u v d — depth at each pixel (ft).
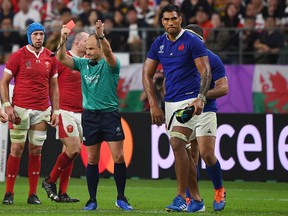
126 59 173.99
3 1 198.80
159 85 153.58
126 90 165.58
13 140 103.40
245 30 180.24
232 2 190.29
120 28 183.73
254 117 147.54
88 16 193.67
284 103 164.35
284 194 127.24
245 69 165.27
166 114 91.30
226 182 147.64
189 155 92.84
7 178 103.71
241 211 96.94
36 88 102.78
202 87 86.33
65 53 93.15
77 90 109.19
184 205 90.84
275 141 147.13
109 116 93.97
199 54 88.58
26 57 102.27
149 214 87.76
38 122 103.86
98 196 118.73
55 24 196.85
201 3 188.85
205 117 93.20
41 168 151.12
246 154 147.74
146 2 195.52
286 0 191.62
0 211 92.07
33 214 88.22
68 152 107.55
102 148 150.82
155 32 178.70
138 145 150.41
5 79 101.91
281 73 164.86
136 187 136.46
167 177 149.59
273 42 180.24
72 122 108.27
